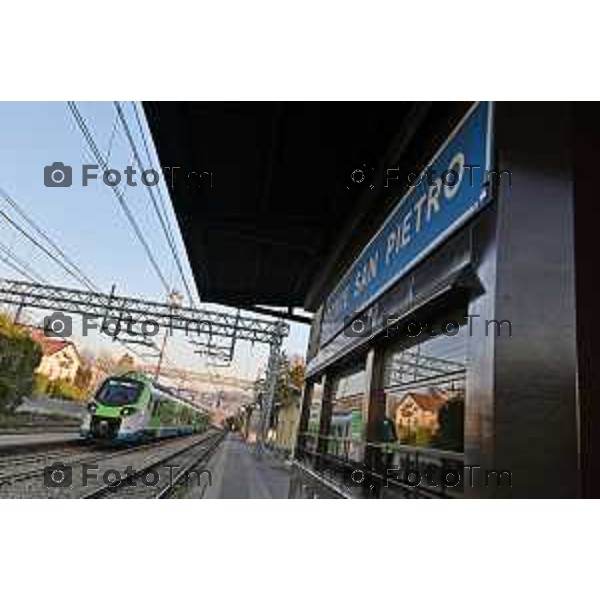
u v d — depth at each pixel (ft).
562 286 12.44
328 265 37.99
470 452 12.62
